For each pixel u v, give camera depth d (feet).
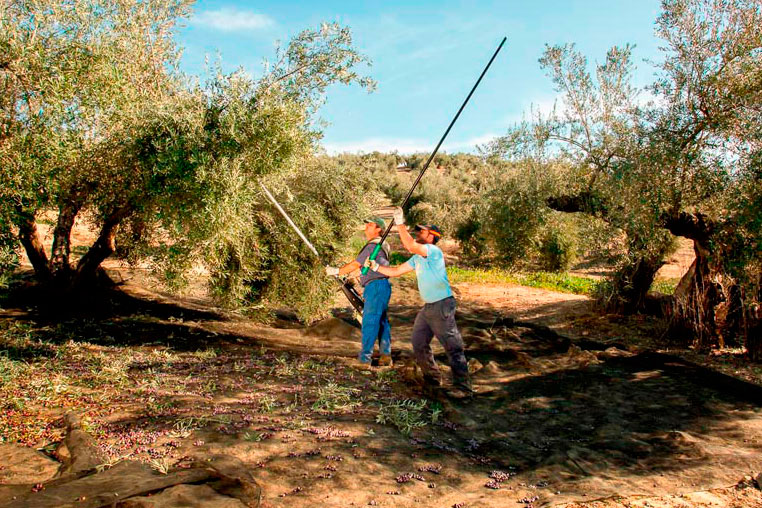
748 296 24.18
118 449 11.91
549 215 52.16
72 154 19.10
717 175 24.22
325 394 16.66
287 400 16.38
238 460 11.64
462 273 60.18
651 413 16.74
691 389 19.27
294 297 27.78
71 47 19.25
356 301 20.95
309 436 13.43
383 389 18.08
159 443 12.41
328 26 22.86
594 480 11.67
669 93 26.48
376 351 24.22
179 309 31.76
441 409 16.47
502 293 47.42
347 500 10.30
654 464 12.81
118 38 20.99
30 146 18.10
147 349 22.04
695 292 27.48
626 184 26.32
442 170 189.57
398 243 91.61
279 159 20.33
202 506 9.14
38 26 18.89
